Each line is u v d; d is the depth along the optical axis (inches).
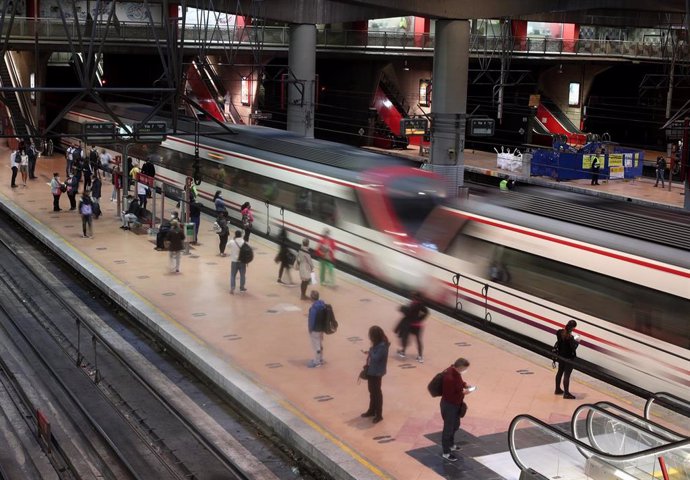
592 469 502.6
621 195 1605.6
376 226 1024.2
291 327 815.1
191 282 970.7
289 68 1753.2
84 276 1033.5
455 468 537.6
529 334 813.9
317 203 1133.7
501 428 596.1
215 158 1393.9
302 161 1194.6
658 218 816.3
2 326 856.3
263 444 606.2
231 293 925.2
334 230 1096.2
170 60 903.7
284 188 1203.2
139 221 1246.3
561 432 500.4
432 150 1567.4
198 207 1157.1
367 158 1134.4
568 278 773.3
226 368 708.0
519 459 541.3
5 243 1211.9
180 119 1572.3
